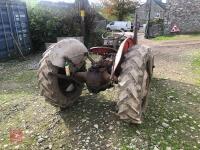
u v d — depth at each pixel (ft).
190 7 73.92
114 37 14.25
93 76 12.12
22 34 38.78
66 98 13.41
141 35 86.17
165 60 33.09
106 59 13.05
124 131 11.93
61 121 13.16
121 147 10.87
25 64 31.48
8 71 27.53
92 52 14.03
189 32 75.51
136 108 10.36
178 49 43.91
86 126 12.51
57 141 11.60
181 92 17.60
